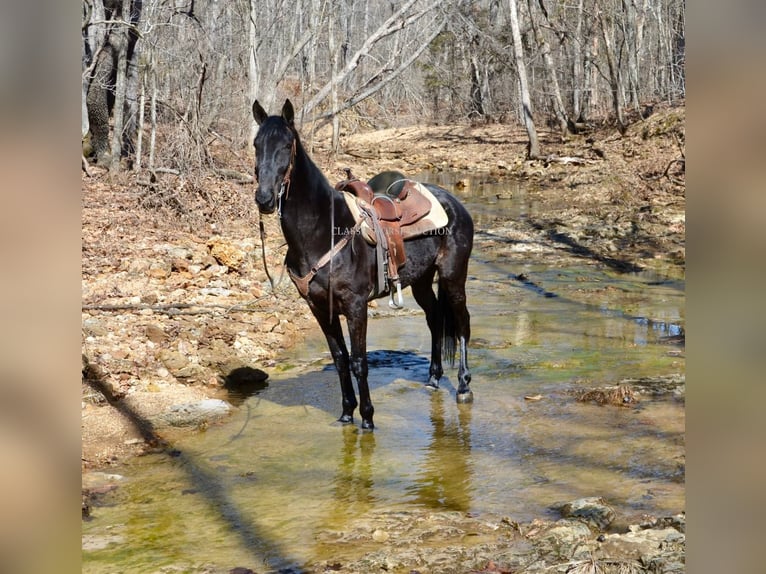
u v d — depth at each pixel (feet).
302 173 17.16
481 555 12.60
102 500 15.20
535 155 93.76
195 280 31.83
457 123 132.98
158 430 18.97
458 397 21.02
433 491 15.48
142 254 34.37
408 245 19.70
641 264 41.06
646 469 16.29
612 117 112.98
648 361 24.50
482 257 44.24
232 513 14.57
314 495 15.38
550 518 14.06
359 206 18.42
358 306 18.31
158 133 58.95
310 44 86.79
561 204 63.10
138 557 12.81
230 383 22.76
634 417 19.53
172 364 22.84
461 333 21.21
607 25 111.96
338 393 21.94
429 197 20.08
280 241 40.83
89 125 57.77
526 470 16.44
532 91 131.34
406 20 75.82
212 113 58.85
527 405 20.68
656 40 138.62
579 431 18.69
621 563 11.93
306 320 29.86
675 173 70.59
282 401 21.33
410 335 28.30
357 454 17.57
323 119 83.61
